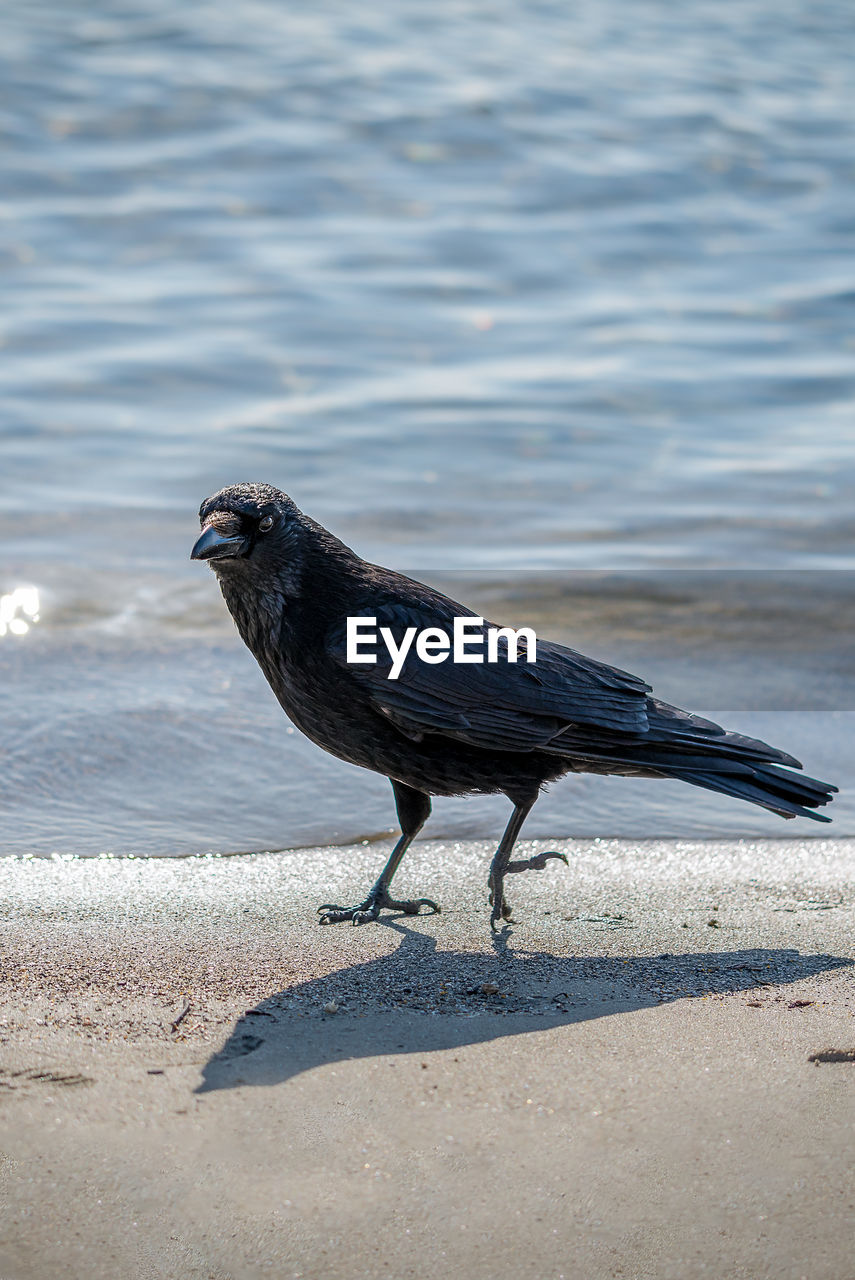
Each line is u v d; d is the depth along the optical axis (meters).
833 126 20.03
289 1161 3.45
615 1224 3.22
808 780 5.21
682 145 19.09
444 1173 3.40
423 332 14.16
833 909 5.23
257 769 6.64
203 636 8.39
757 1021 4.18
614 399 12.90
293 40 22.09
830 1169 3.40
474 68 21.31
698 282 15.60
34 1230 3.20
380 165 17.97
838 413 12.80
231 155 17.81
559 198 17.48
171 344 13.59
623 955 4.79
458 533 10.62
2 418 12.15
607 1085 3.79
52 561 9.65
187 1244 3.17
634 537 10.56
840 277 15.70
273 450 11.84
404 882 5.57
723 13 26.30
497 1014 4.26
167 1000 4.33
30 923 4.95
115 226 15.95
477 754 5.19
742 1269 3.09
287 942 4.88
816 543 10.41
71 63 20.34
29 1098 3.69
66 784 6.39
